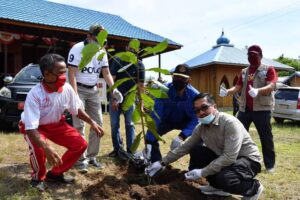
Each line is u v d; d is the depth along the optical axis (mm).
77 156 3809
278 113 12664
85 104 4613
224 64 21219
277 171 5109
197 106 3553
